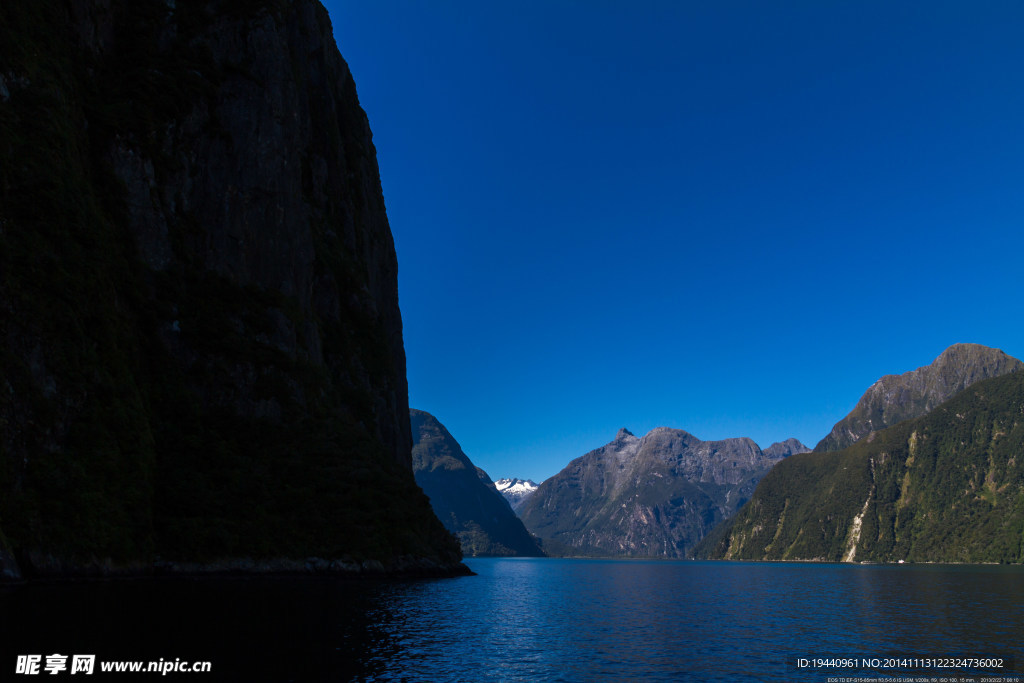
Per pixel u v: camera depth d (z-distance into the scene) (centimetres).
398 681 2953
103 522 5753
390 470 9456
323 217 11938
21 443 5362
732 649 4253
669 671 3534
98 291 6788
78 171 7225
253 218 9631
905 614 6512
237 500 7219
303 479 7969
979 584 12256
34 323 5750
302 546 7338
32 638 3159
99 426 6131
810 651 4184
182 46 9662
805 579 15025
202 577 6381
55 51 7725
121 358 6962
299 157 10962
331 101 12950
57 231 6419
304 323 9944
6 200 6022
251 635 3606
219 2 10506
